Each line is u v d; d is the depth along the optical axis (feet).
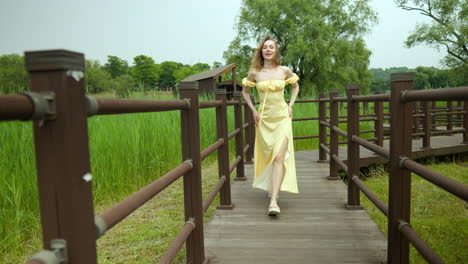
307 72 102.89
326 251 8.19
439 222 11.84
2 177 10.37
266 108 11.38
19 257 8.96
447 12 92.38
